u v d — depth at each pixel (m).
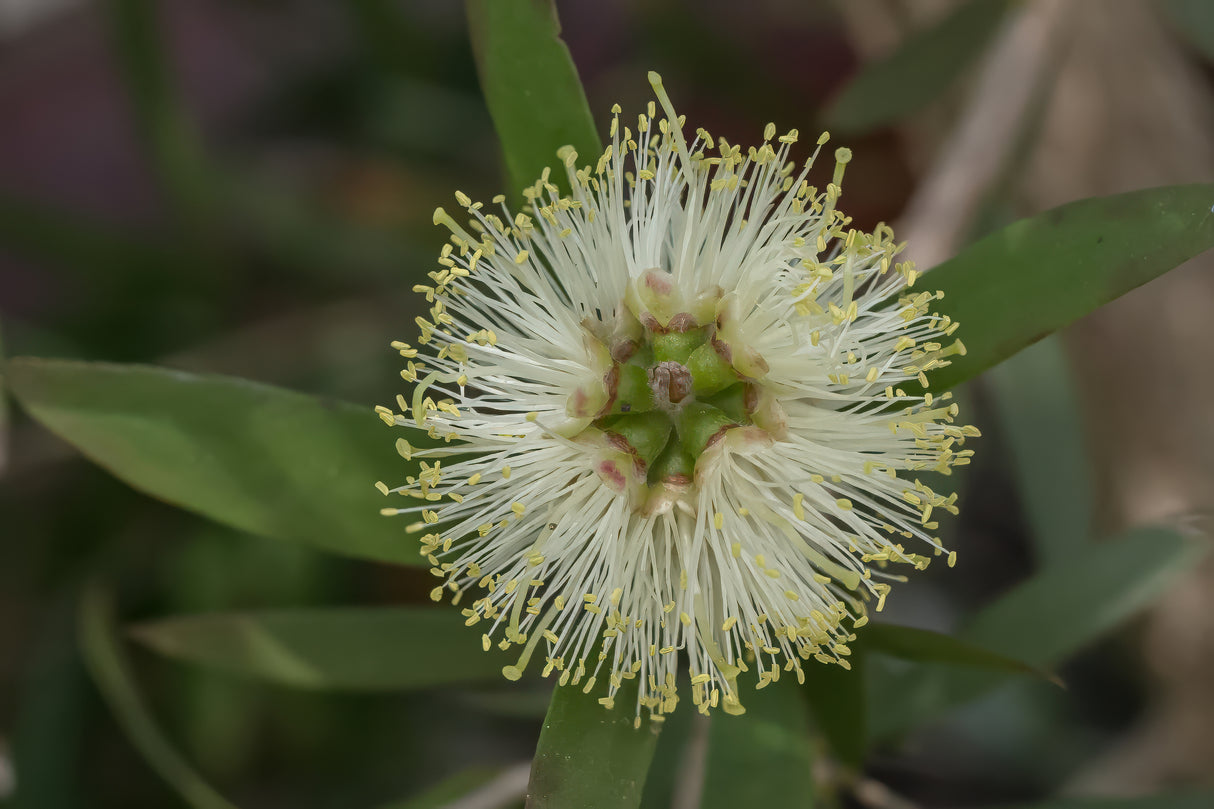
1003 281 0.20
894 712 0.23
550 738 0.19
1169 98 0.27
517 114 0.20
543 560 0.20
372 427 0.20
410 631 0.22
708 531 0.20
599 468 0.20
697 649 0.20
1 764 0.26
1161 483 0.27
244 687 0.27
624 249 0.20
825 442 0.20
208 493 0.20
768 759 0.20
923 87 0.25
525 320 0.20
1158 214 0.20
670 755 0.24
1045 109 0.24
